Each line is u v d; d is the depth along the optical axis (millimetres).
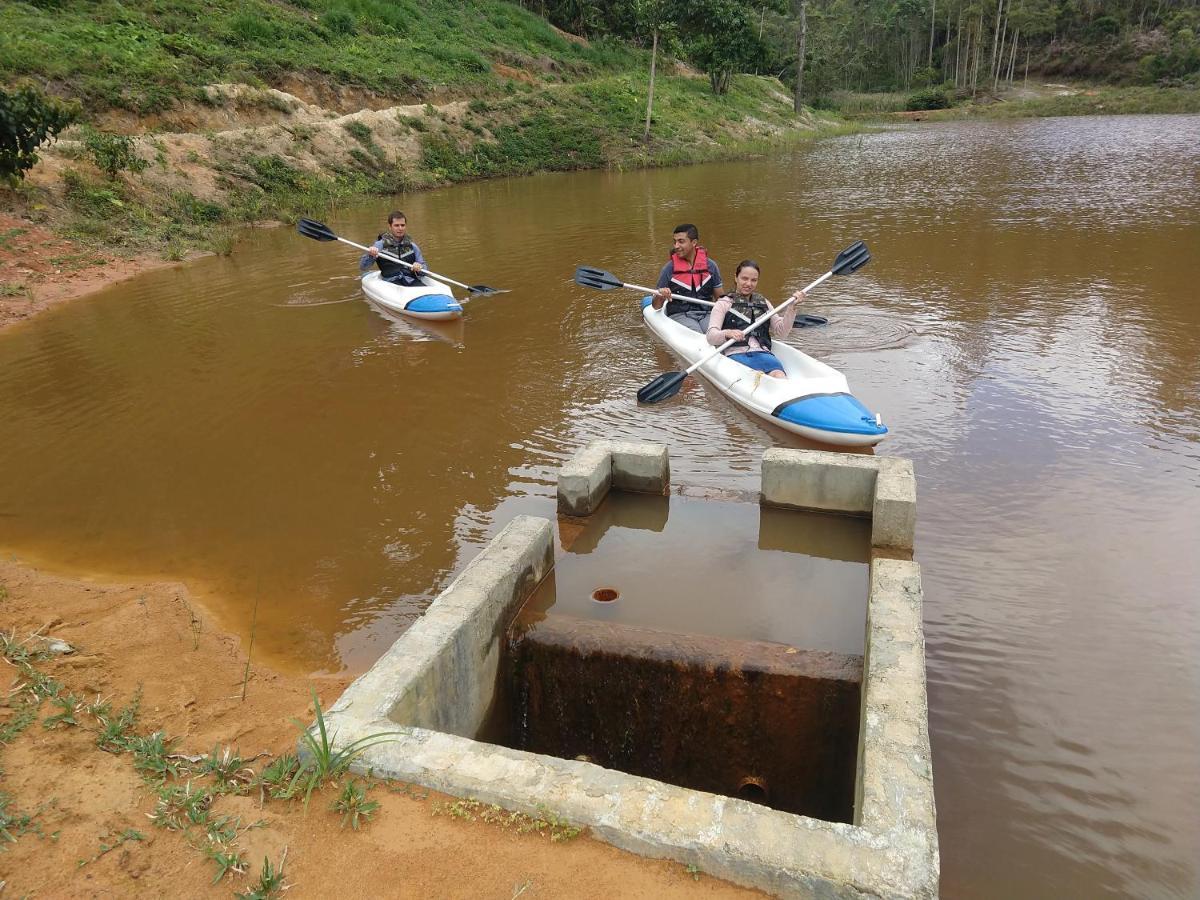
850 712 3109
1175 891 2502
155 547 4531
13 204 11625
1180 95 40875
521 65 27781
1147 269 9367
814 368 6129
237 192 15281
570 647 3414
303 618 3891
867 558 4199
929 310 8250
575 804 2277
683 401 6398
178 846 2309
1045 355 6852
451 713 3068
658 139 25047
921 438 5496
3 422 6332
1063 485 4824
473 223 14539
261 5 22469
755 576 4031
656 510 4727
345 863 2211
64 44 16125
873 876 2008
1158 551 4164
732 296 6648
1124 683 3326
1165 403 5828
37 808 2453
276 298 9758
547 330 8258
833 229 12680
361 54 22766
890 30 60375
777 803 3385
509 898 2088
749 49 32562
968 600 3842
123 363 7562
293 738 2949
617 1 35156
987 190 16094
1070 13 56531
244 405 6539
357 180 18141
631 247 12008
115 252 11688
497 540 3787
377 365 7371
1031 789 2865
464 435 5891
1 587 3986
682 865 2154
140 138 14680
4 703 2967
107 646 3500
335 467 5453
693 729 3361
